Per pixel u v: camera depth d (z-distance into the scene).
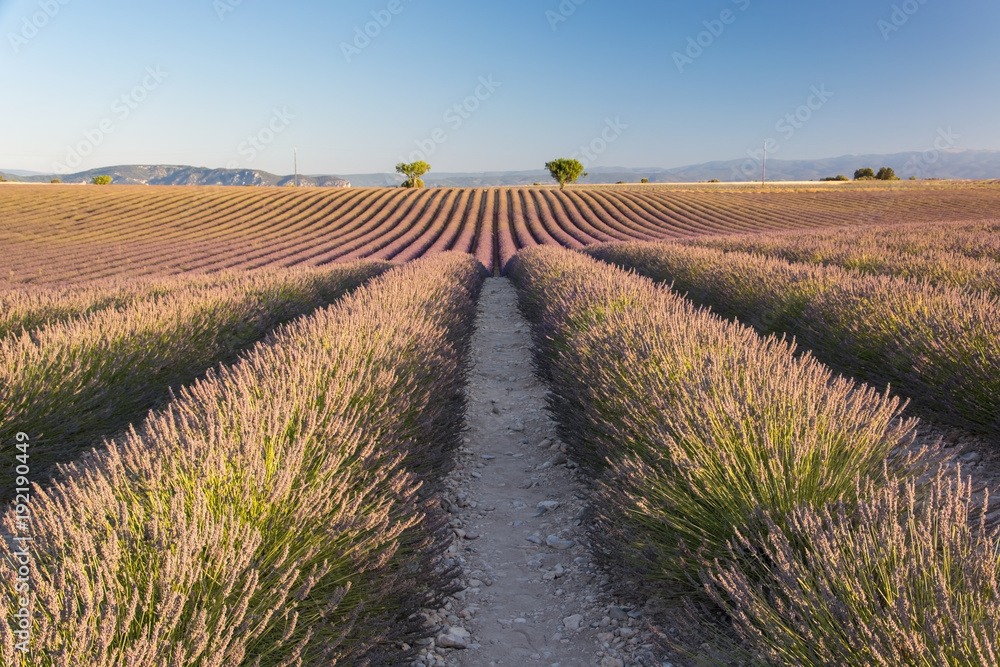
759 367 3.17
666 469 2.67
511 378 7.12
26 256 27.62
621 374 3.66
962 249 11.84
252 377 3.43
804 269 8.39
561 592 2.71
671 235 33.34
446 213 44.84
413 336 4.94
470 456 4.59
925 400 4.20
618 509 2.56
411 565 2.44
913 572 1.58
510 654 2.29
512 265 20.30
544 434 5.02
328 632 1.85
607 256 18.66
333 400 3.15
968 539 1.69
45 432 3.94
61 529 1.70
